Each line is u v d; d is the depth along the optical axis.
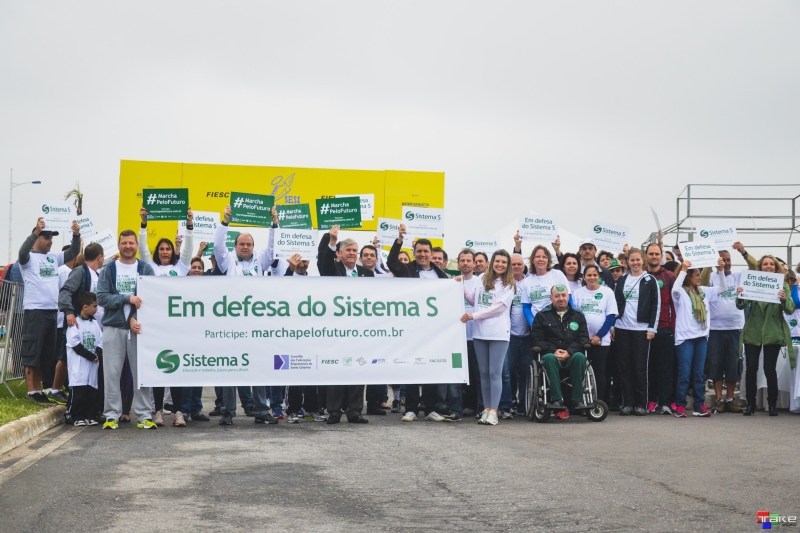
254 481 7.02
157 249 12.82
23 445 9.09
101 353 11.31
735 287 14.05
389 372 11.71
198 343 11.20
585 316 12.89
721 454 8.59
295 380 11.45
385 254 17.28
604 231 15.76
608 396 14.19
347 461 8.05
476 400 12.94
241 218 13.84
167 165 21.66
